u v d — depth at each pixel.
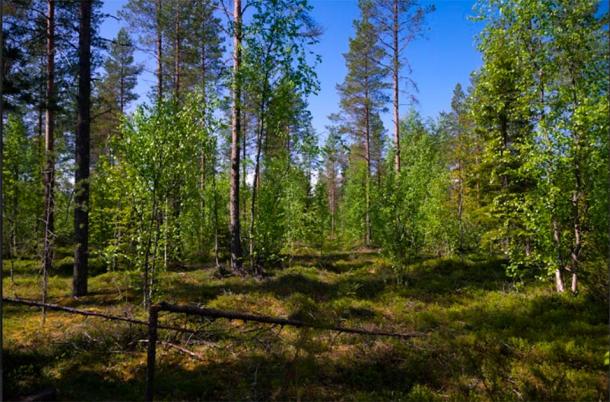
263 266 14.50
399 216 13.30
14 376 5.89
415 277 13.72
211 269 14.15
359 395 5.70
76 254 11.12
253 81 12.20
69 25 15.66
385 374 6.43
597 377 5.88
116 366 6.56
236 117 13.73
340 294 11.17
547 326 8.06
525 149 10.34
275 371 6.36
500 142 11.57
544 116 10.05
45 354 6.75
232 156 13.85
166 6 19.59
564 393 5.46
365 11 20.05
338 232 30.28
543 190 9.91
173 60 21.48
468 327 8.41
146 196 9.32
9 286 11.99
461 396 5.53
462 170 20.47
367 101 25.91
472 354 6.61
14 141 13.08
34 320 8.75
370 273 14.72
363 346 7.14
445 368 6.43
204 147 10.77
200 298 10.17
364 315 9.33
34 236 10.41
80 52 11.70
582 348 6.79
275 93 12.22
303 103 12.93
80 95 11.65
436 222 16.86
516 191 16.08
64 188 10.80
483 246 17.50
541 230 9.88
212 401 5.61
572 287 10.14
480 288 11.98
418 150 18.94
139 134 9.06
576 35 9.38
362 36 23.41
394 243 13.11
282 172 13.70
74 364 6.55
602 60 9.39
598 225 9.32
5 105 12.09
